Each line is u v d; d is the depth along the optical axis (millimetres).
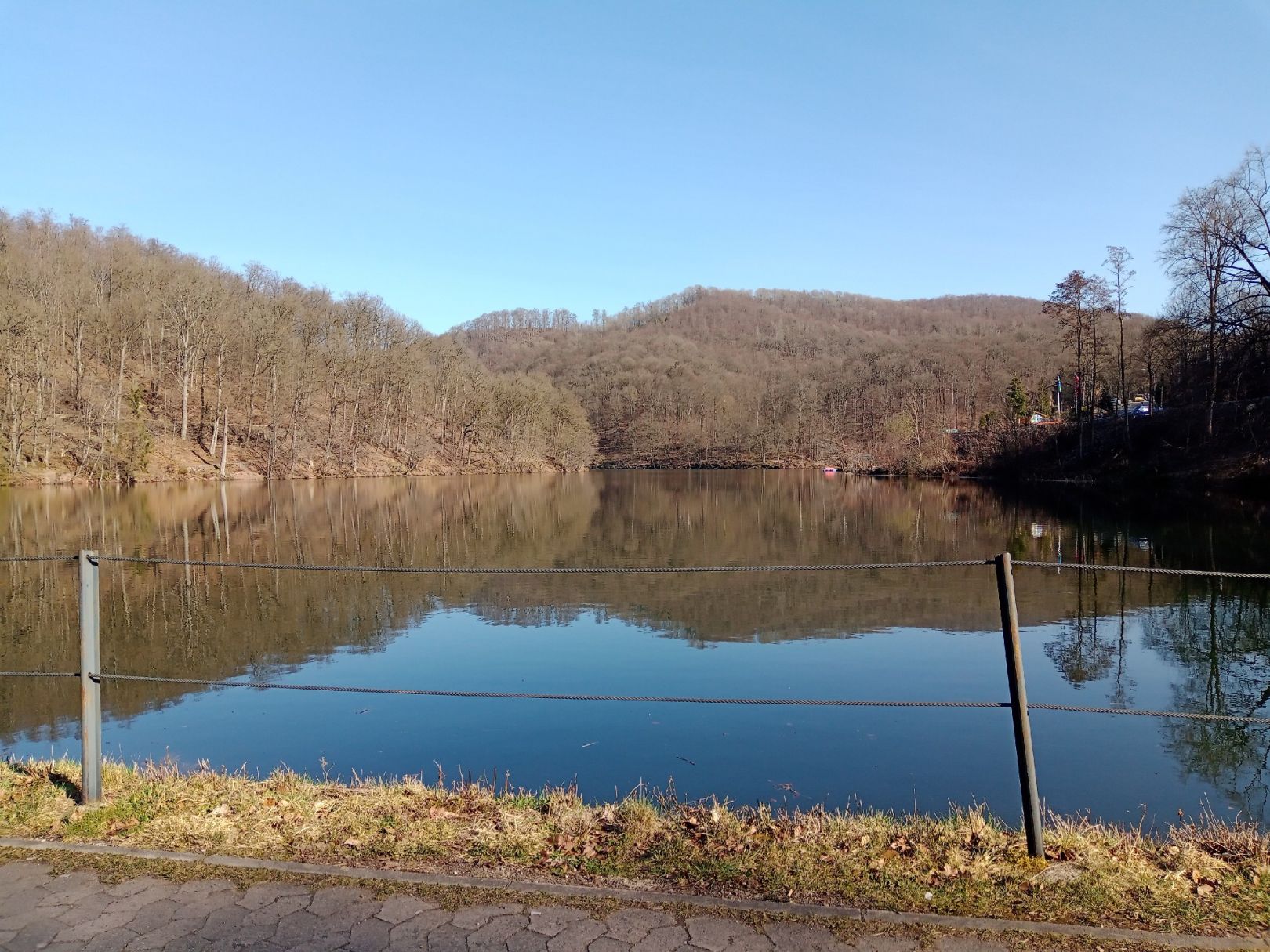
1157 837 4875
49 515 31719
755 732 8164
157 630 13141
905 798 6555
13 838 3941
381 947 3018
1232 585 16172
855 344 157625
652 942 3049
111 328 56500
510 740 8000
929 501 40406
